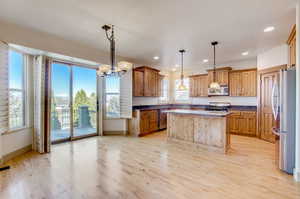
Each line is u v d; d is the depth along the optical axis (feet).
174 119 15.25
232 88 19.52
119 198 6.91
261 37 11.94
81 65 16.46
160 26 10.07
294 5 7.80
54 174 9.00
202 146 13.50
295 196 7.06
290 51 11.44
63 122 15.66
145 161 10.89
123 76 18.35
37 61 12.67
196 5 7.77
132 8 8.05
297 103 8.27
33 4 7.72
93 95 17.90
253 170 9.55
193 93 22.94
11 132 11.10
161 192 7.35
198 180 8.41
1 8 8.05
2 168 9.50
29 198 6.89
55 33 11.15
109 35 11.45
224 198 6.93
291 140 9.00
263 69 16.16
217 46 13.97
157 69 22.61
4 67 9.79
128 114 18.21
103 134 18.61
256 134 17.37
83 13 8.55
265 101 16.06
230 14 8.63
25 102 12.68
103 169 9.66
